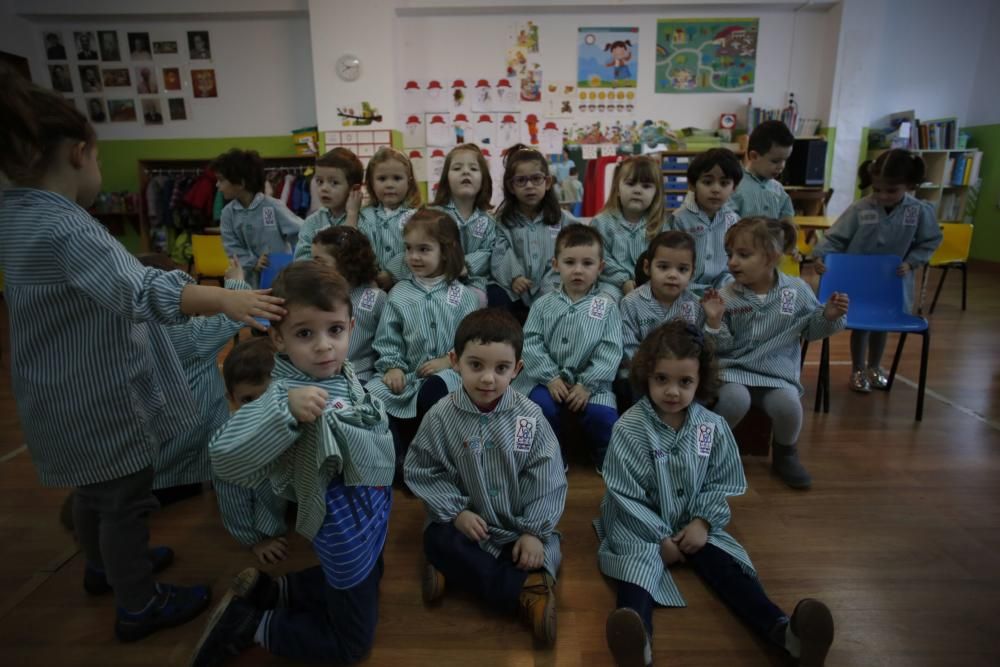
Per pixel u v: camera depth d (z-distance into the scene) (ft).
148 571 3.91
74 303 3.26
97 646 3.91
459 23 17.04
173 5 16.98
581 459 6.61
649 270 6.47
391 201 7.98
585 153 17.84
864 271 8.28
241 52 17.78
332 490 3.44
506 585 4.00
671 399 4.37
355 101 16.44
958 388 8.74
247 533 4.77
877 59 17.58
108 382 3.42
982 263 19.11
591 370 6.15
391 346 6.44
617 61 17.38
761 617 3.86
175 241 18.52
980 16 18.33
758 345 6.20
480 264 7.95
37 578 4.64
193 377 5.41
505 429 4.36
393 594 4.38
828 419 7.63
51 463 3.49
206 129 18.31
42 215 3.12
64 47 17.58
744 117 17.66
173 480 5.47
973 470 6.25
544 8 16.75
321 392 3.07
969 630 3.99
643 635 3.41
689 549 4.36
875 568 4.64
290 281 3.22
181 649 3.88
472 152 7.93
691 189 7.86
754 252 5.96
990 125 18.42
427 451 4.56
